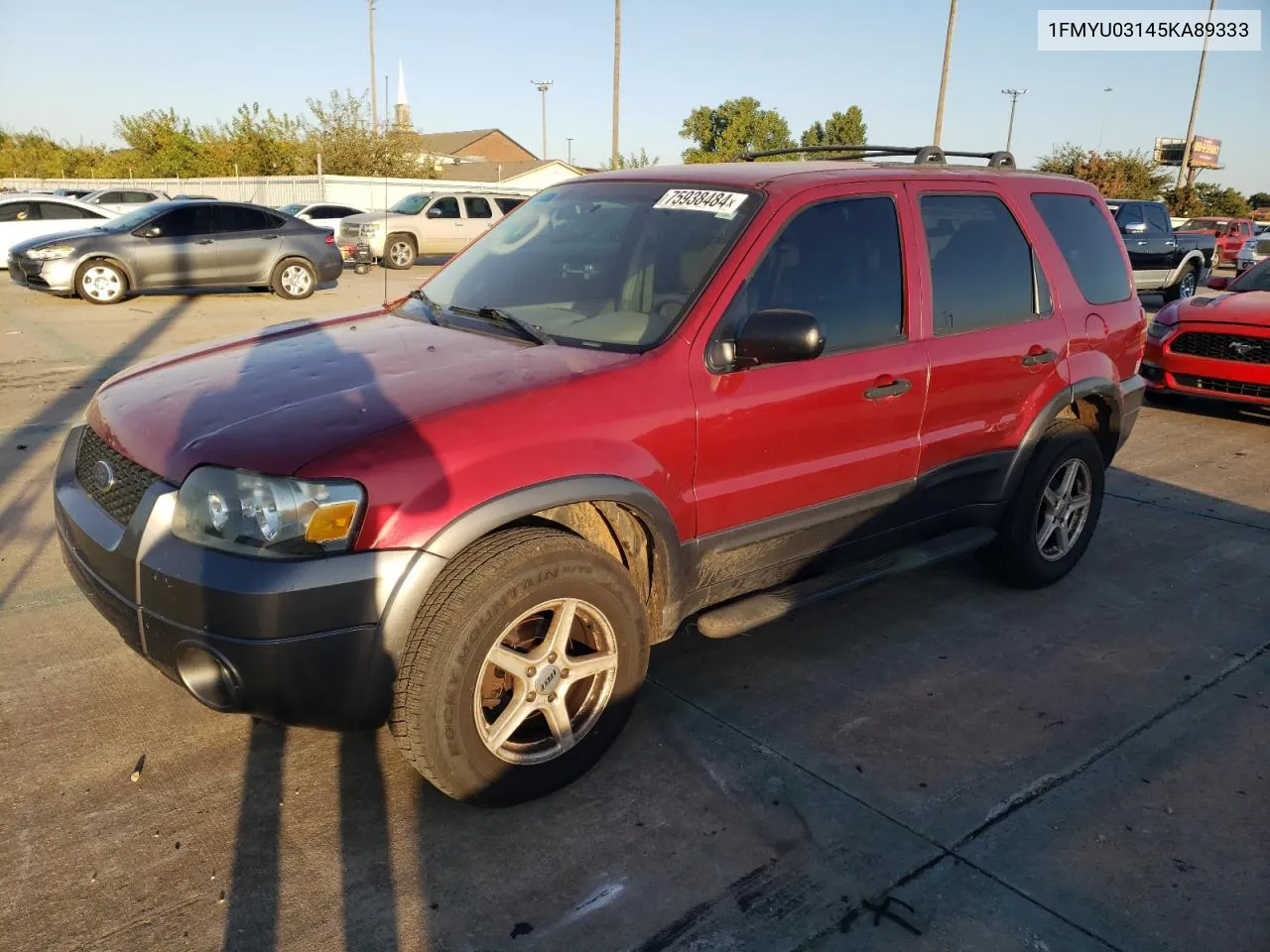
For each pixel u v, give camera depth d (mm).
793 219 3383
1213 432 8203
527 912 2463
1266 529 5688
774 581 3609
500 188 34344
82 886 2490
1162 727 3471
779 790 3004
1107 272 4812
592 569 2770
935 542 4105
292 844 2678
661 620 3174
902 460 3746
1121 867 2723
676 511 3043
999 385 4066
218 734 3178
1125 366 4867
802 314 2932
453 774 2645
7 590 4168
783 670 3791
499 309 3412
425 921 2420
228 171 45375
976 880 2645
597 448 2791
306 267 15383
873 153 4520
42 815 2750
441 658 2527
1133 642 4160
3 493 5406
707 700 3537
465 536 2525
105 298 13805
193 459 2545
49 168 55594
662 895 2543
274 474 2424
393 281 18969
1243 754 3314
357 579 2414
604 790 2969
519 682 2744
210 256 14484
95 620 3928
